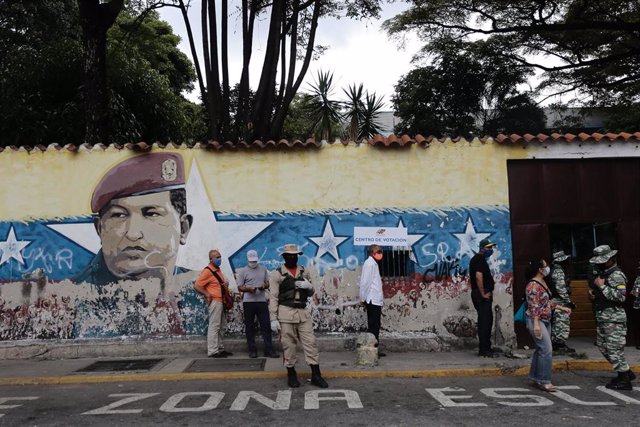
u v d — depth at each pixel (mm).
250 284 9102
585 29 20469
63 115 16547
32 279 9641
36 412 6297
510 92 26000
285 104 14719
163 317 9664
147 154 9875
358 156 9969
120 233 9742
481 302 9047
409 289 9820
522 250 9891
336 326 9742
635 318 9906
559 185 10016
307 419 5871
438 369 8117
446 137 10023
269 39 14312
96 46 12828
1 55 19562
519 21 20812
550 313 7207
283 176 9906
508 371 8156
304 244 9812
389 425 5617
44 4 20984
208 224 9805
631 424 5582
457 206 9938
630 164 10102
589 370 8359
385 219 9883
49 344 9289
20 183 9773
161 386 7523
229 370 8172
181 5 15062
